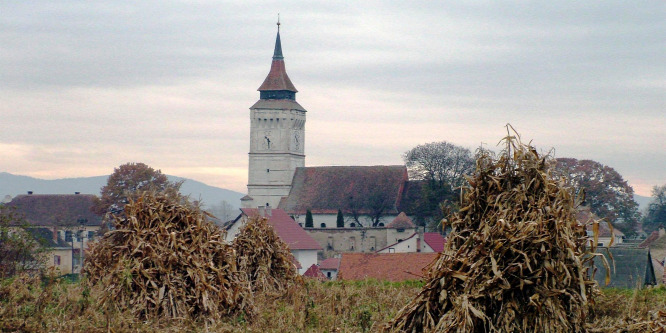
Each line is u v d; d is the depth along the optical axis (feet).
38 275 87.76
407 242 412.77
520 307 60.49
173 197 83.97
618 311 71.51
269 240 96.99
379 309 80.94
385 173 602.44
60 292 78.74
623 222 517.96
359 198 594.24
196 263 77.00
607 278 61.93
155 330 68.44
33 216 520.42
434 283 62.69
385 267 221.87
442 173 536.42
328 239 531.50
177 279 76.02
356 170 611.88
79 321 67.82
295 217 602.44
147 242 78.48
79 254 366.02
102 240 81.87
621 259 138.41
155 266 76.69
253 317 76.23
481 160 65.92
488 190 64.85
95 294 75.97
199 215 83.51
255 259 94.48
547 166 65.00
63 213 526.16
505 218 62.80
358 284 108.37
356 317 75.77
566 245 60.95
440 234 428.15
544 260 60.80
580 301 61.31
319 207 601.21
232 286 78.69
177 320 72.95
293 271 96.22
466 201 65.77
